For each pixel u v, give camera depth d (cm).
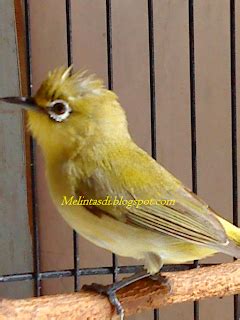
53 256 61
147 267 40
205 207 41
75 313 38
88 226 40
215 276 41
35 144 48
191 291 41
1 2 58
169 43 55
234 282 41
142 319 57
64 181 40
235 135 48
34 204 48
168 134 56
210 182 54
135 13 56
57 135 40
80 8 59
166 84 55
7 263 61
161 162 56
